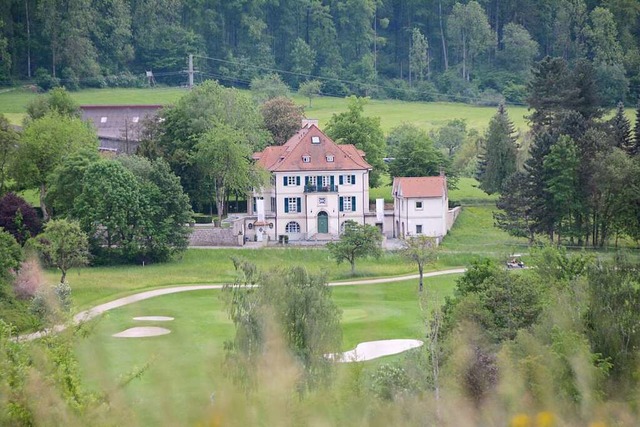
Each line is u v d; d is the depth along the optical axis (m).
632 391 57.34
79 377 51.62
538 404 52.62
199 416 42.41
